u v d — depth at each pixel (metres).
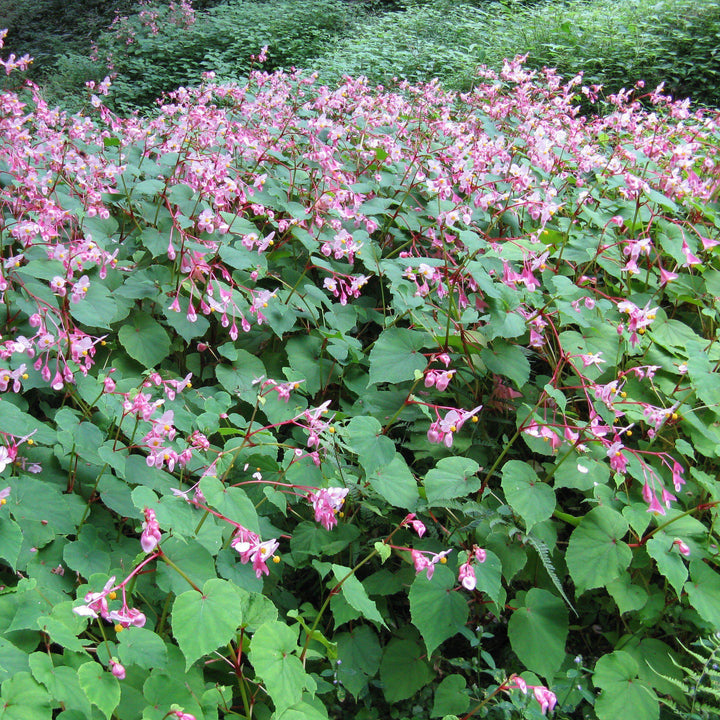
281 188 2.08
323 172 2.05
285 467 1.46
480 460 1.60
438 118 2.72
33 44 8.16
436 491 1.38
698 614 1.41
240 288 1.76
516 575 1.48
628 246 1.75
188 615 1.08
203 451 1.46
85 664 1.06
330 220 1.97
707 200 2.14
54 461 1.42
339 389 1.79
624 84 4.52
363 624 1.43
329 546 1.44
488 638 1.46
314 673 1.35
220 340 1.82
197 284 1.76
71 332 1.55
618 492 1.47
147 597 1.28
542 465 1.59
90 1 8.66
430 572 1.20
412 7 6.61
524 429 1.46
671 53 4.55
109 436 1.49
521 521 1.43
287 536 1.46
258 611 1.20
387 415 1.67
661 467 1.58
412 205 2.15
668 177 2.05
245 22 6.39
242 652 1.24
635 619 1.43
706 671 1.28
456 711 1.30
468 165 2.15
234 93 2.74
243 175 2.12
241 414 1.70
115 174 1.96
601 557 1.38
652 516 1.44
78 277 1.71
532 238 1.81
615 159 2.11
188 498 1.31
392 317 1.71
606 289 1.95
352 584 1.22
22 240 1.66
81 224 1.86
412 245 2.03
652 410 1.47
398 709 1.38
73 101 5.28
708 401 1.56
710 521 1.53
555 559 1.48
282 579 1.50
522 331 1.61
